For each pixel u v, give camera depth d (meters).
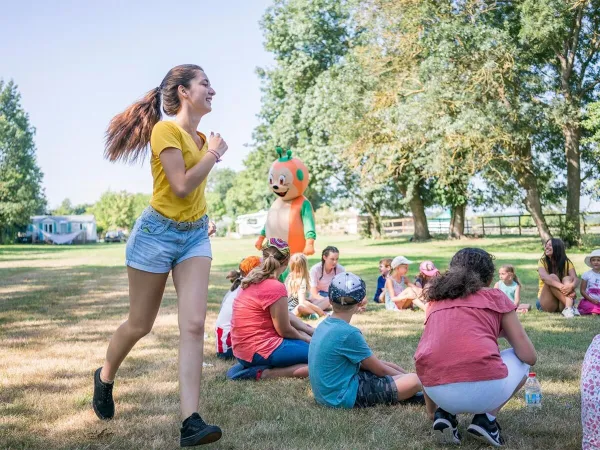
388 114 24.12
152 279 3.46
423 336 3.57
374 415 3.95
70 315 8.73
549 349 5.95
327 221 58.47
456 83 21.98
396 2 23.48
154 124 3.66
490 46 20.97
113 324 7.86
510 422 3.78
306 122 32.34
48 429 3.69
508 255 20.80
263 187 44.03
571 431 3.61
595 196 23.30
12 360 5.60
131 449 3.36
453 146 22.09
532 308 9.12
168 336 6.92
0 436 3.54
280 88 35.06
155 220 3.42
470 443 3.46
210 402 4.26
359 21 24.95
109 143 3.67
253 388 4.69
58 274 17.41
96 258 27.58
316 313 8.33
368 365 4.22
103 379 3.78
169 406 4.16
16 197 57.97
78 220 74.00
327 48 32.62
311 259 21.19
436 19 23.11
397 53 24.36
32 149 60.50
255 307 4.97
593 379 3.10
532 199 24.41
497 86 21.25
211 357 5.84
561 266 8.64
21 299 10.82
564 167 26.62
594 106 20.58
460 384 3.33
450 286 3.51
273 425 3.77
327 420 3.85
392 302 9.16
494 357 3.36
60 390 4.57
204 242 3.54
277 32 33.66
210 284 13.62
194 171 3.33
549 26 20.44
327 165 32.09
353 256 22.31
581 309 8.47
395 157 25.47
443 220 51.62
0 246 51.84
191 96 3.53
